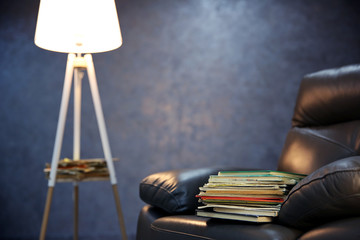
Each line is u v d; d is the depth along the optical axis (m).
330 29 3.39
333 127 1.57
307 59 3.38
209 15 3.41
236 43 3.39
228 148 3.34
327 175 0.97
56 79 3.35
